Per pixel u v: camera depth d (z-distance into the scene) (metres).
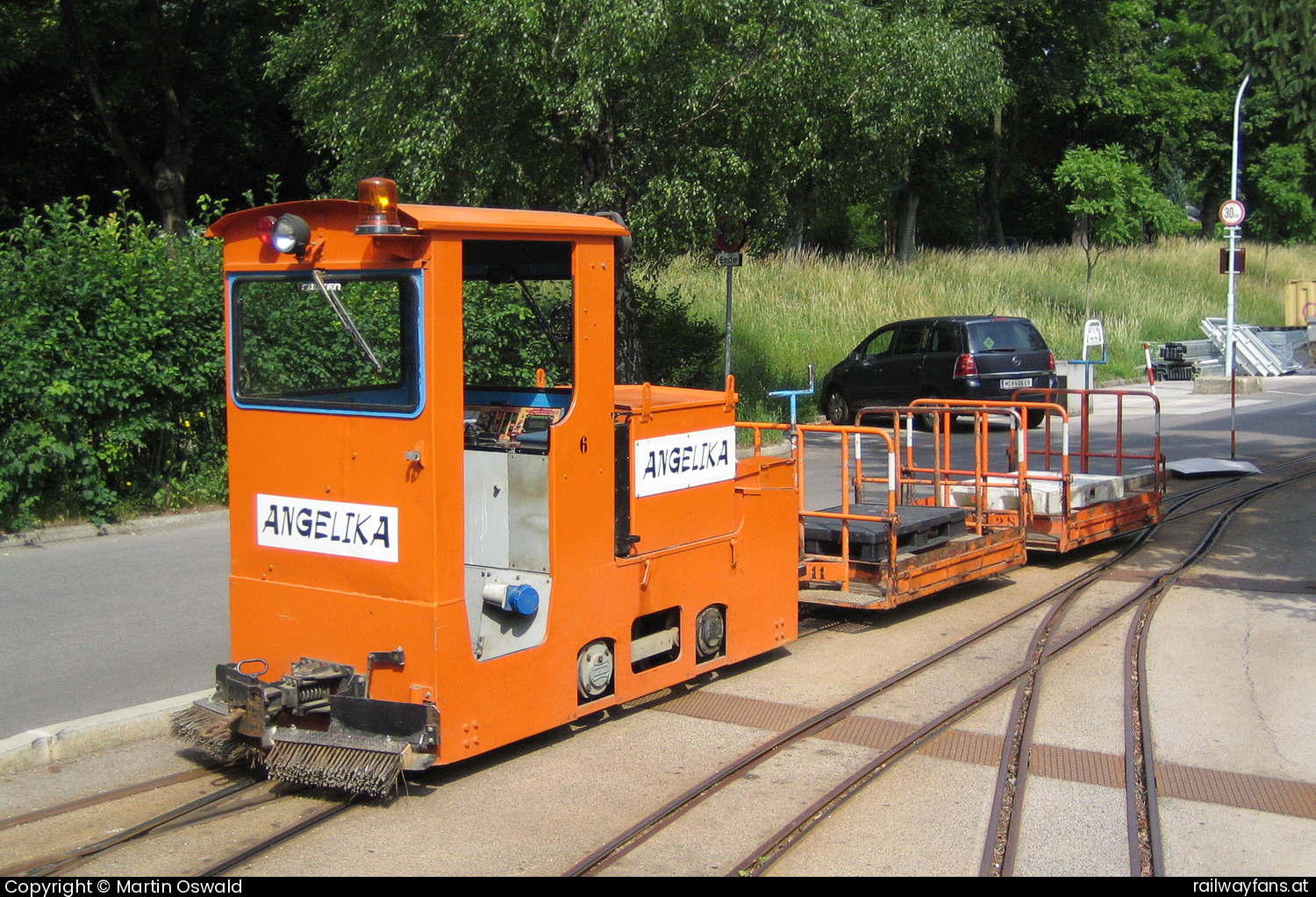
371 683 5.09
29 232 11.04
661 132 13.94
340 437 5.13
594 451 5.59
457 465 4.94
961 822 4.72
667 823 4.72
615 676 5.83
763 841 4.54
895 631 7.81
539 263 5.58
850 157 15.72
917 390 19.30
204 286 11.90
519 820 4.76
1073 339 28.39
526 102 13.05
